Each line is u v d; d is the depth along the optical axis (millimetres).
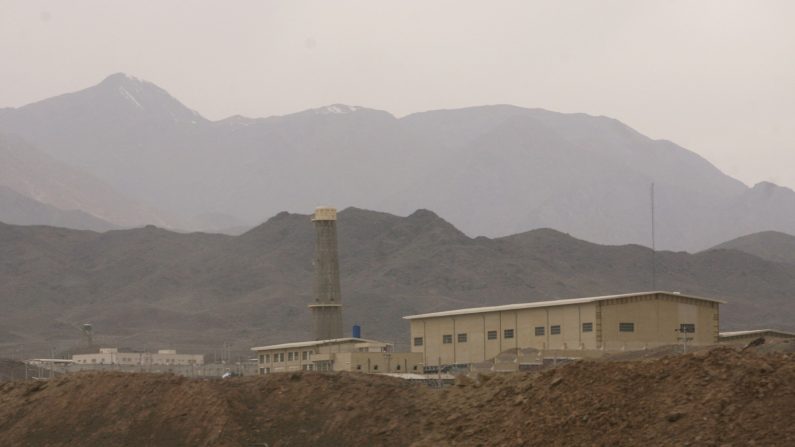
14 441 152625
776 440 107000
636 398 120000
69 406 156500
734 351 122062
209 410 143000
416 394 140750
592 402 121562
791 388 113062
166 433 143125
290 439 136500
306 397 143125
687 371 120875
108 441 145750
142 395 152500
